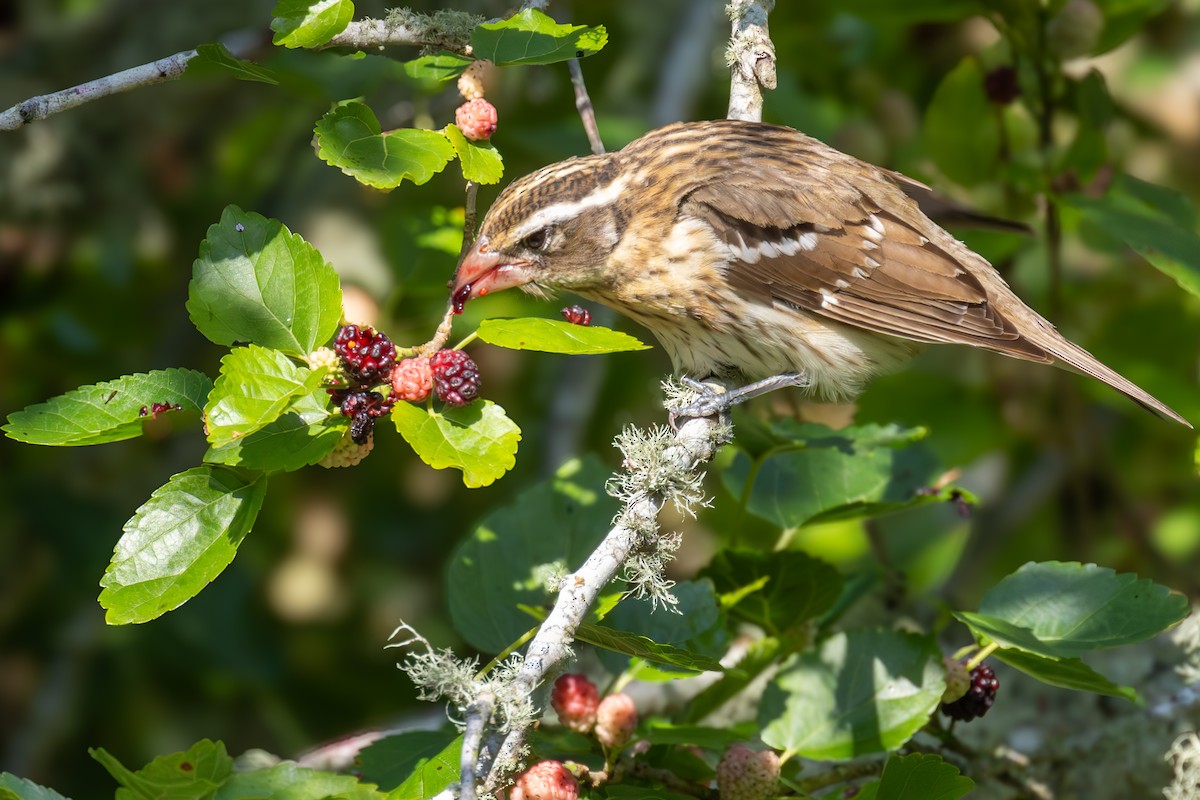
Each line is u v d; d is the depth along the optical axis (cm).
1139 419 1486
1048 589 887
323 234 1504
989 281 1152
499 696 673
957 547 1376
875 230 1106
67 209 1581
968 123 1255
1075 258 1524
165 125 1598
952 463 1369
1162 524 1510
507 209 1075
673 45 1552
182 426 783
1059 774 1086
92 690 1471
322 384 761
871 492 1019
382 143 820
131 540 729
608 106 1631
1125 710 1119
